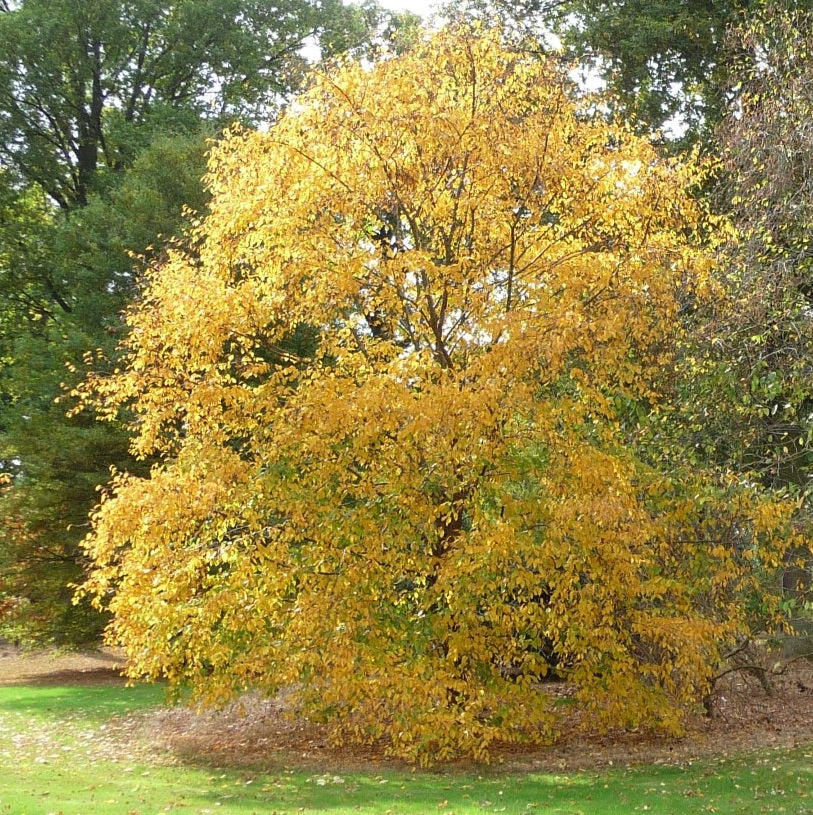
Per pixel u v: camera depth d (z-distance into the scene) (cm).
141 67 2875
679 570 1142
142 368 1150
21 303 2731
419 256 1022
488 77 1098
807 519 1098
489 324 1002
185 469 1112
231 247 1150
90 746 1208
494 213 1092
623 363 1116
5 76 2619
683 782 904
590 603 1039
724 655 1247
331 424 993
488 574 1040
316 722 1208
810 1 1507
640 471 1129
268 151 1127
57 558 2067
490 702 1012
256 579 1065
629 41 1942
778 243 1153
